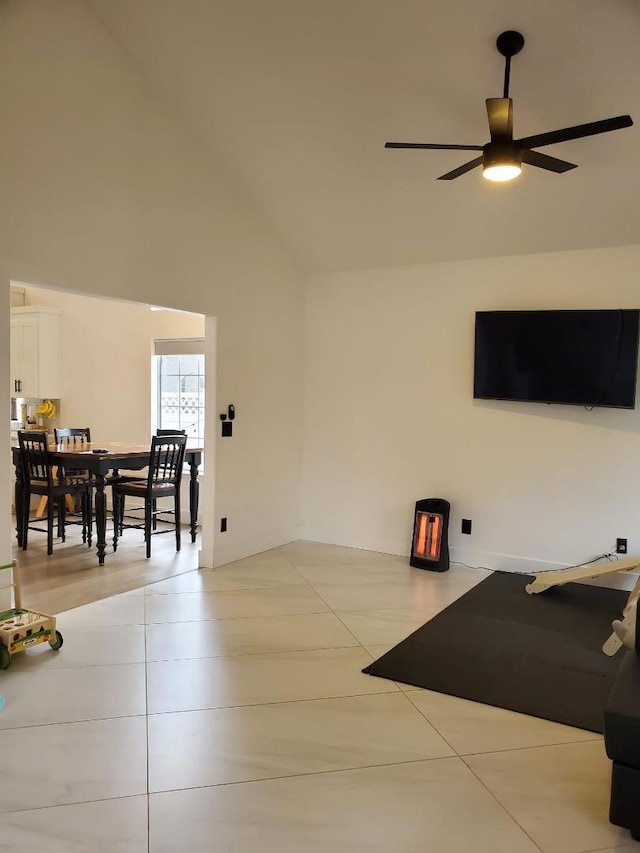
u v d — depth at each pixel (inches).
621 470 171.6
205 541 186.7
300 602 158.4
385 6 116.8
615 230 163.9
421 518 190.9
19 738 95.3
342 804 81.4
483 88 129.5
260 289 196.5
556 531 180.9
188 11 130.4
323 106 144.4
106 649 128.1
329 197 176.4
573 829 77.6
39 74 129.0
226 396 185.6
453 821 78.5
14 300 290.7
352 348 210.5
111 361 268.8
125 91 148.3
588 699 110.3
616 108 127.5
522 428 183.9
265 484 204.7
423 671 120.4
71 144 136.5
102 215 144.4
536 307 180.9
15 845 73.3
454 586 172.9
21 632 120.0
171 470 213.5
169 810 79.7
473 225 173.9
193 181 169.0
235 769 88.5
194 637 135.0
